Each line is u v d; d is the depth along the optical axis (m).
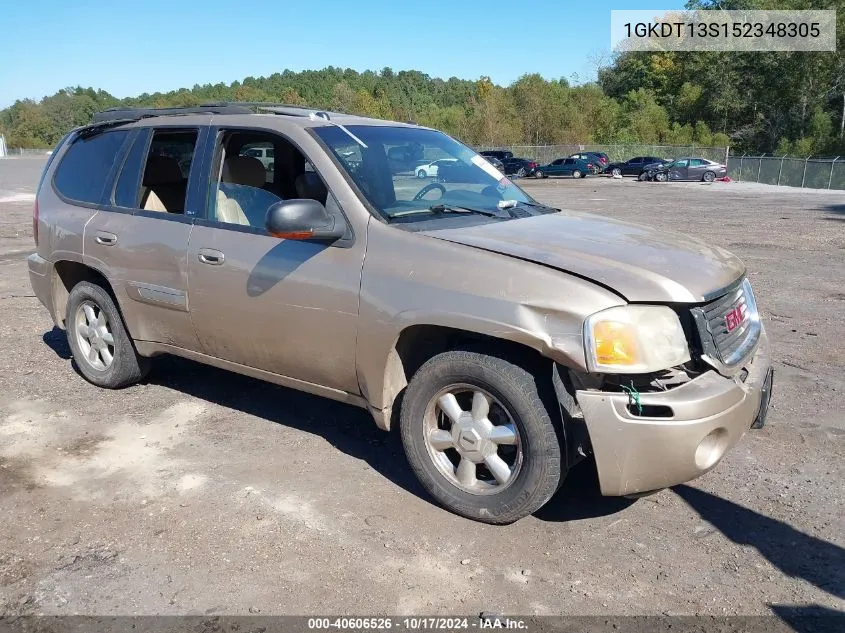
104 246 4.88
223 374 5.72
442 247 3.50
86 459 4.27
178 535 3.47
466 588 3.08
